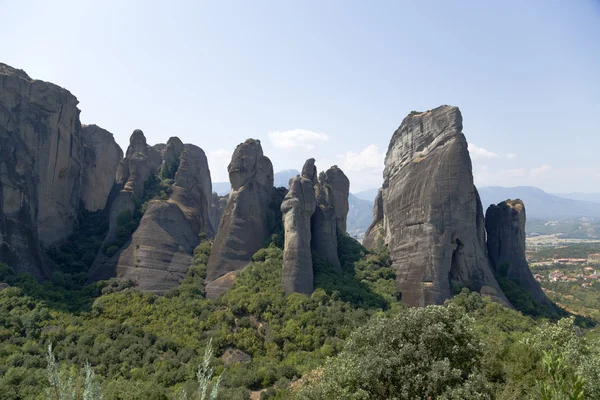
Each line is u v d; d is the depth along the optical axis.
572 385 14.86
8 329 38.44
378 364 21.83
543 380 22.27
